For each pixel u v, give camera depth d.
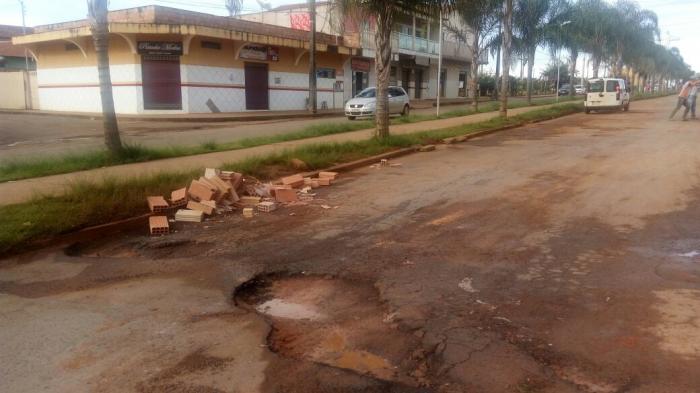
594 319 4.45
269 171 10.52
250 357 3.91
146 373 3.71
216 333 4.29
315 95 29.97
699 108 32.88
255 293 5.21
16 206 7.37
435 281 5.30
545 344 4.04
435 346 4.04
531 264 5.75
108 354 3.97
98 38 10.86
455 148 14.96
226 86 29.45
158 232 7.07
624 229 6.99
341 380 3.60
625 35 46.00
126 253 6.38
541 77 79.88
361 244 6.51
